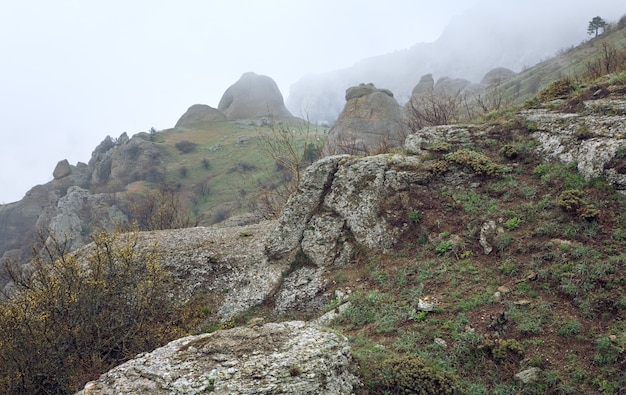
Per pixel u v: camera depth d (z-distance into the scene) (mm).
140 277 13648
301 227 16203
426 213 13875
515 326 8820
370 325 10711
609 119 13070
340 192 15945
